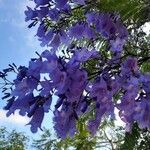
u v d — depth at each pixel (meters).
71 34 0.54
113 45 0.46
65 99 0.42
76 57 0.42
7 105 0.42
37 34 0.54
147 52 0.53
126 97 0.42
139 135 0.52
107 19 0.53
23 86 0.42
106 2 0.53
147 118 0.42
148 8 0.56
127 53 0.48
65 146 1.53
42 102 0.42
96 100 0.44
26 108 0.42
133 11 0.55
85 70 0.42
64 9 0.52
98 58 0.44
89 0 0.54
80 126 0.58
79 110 0.43
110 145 1.78
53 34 0.54
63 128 0.43
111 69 0.45
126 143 0.52
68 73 0.41
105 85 0.43
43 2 0.52
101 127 0.94
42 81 0.41
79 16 0.56
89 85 0.44
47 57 0.42
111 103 0.44
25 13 0.53
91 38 0.54
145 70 0.61
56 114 0.42
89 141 1.31
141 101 0.42
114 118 0.44
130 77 0.43
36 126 0.43
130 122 0.43
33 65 0.41
